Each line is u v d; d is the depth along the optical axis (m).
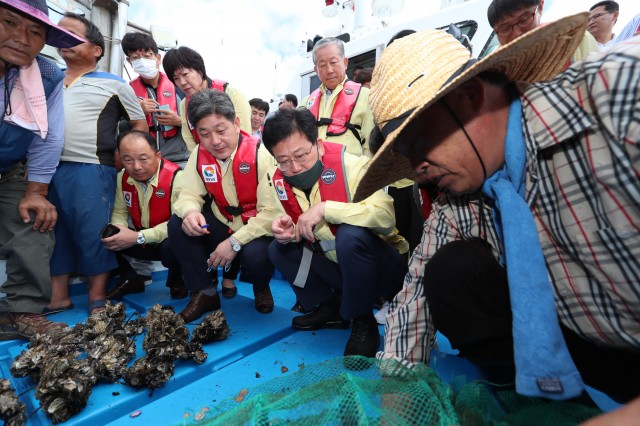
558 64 0.76
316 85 5.16
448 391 0.85
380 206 1.52
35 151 1.78
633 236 0.58
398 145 0.75
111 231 2.05
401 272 1.73
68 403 1.07
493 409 0.83
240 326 1.81
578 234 0.66
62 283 2.14
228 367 1.43
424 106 0.64
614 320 0.68
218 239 2.16
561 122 0.64
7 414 1.03
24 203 1.77
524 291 0.67
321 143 1.67
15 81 1.57
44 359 1.27
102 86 2.12
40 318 1.75
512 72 0.76
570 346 0.84
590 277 0.70
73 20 2.08
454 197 0.95
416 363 0.92
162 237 2.20
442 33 0.78
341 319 1.86
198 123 1.85
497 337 0.86
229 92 2.66
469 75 0.64
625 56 0.56
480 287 0.86
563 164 0.66
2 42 1.42
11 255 1.76
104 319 1.61
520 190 0.73
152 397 1.22
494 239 0.87
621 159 0.55
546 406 0.77
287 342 1.67
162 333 1.36
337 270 1.73
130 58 2.85
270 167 1.90
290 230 1.63
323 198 1.62
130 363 1.42
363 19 5.21
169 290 2.58
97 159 2.07
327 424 0.76
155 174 2.24
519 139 0.69
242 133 2.08
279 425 0.76
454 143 0.69
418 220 2.13
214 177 1.97
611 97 0.55
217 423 0.77
